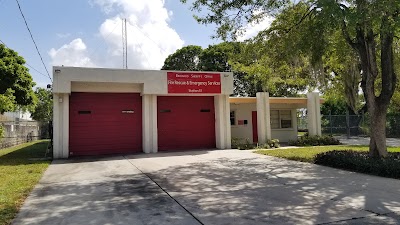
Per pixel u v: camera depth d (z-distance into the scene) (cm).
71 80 1353
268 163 1092
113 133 1520
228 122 1675
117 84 1516
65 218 504
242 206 561
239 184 751
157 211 537
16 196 641
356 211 523
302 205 563
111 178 851
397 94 2073
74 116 1463
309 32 973
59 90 1332
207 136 1714
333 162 991
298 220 482
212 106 1736
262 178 820
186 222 479
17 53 2428
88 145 1474
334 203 573
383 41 979
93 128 1489
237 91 3419
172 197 633
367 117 2548
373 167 846
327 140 1877
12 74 2270
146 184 765
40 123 3114
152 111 1527
